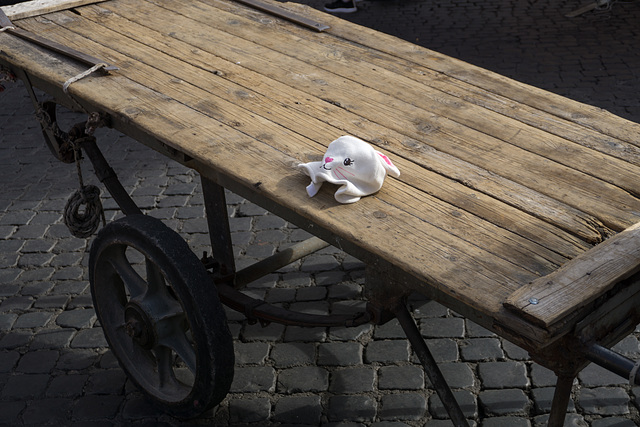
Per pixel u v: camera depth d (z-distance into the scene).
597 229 2.11
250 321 3.26
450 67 3.30
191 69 3.25
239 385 3.42
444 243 2.05
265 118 2.79
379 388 3.35
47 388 3.46
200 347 2.74
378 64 3.33
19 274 4.38
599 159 2.52
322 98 2.99
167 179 5.46
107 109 2.86
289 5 4.06
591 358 1.88
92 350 3.71
